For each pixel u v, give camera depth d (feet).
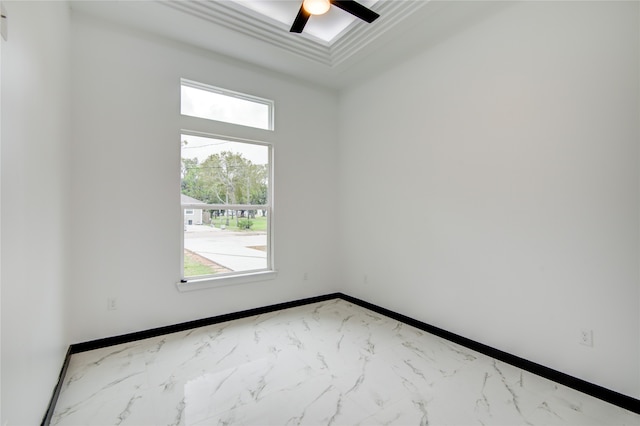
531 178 7.52
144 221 9.31
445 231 9.57
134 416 5.74
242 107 11.43
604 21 6.35
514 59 7.82
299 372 7.34
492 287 8.32
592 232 6.54
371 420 5.67
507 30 7.96
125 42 9.01
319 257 13.46
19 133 4.06
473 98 8.77
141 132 9.26
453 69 9.29
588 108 6.57
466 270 8.97
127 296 9.04
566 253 6.93
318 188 13.42
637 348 5.96
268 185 12.21
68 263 7.89
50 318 5.84
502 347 8.07
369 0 8.53
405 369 7.52
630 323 6.05
